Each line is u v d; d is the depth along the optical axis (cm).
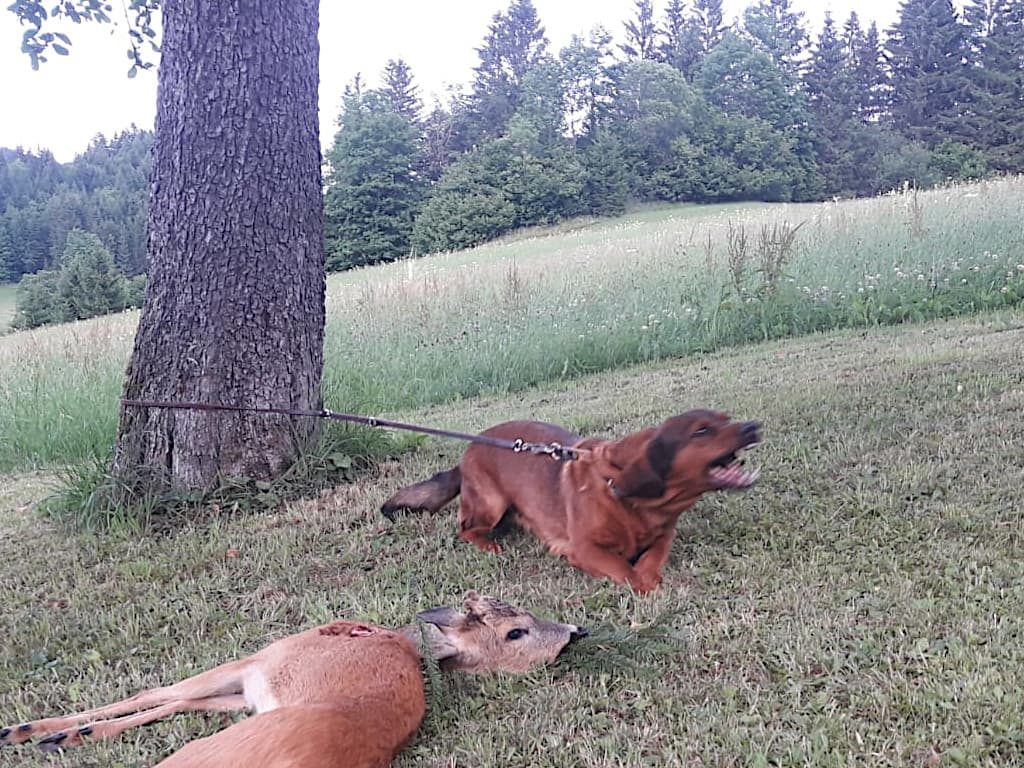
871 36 3356
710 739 132
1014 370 332
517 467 211
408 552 220
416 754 134
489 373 480
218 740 112
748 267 566
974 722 129
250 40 264
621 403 368
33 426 405
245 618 190
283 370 276
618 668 152
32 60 354
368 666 135
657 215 2444
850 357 409
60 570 228
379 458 304
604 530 187
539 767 130
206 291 265
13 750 142
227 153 264
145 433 268
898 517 207
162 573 218
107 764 137
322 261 290
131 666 172
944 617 160
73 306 1802
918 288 524
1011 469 229
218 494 265
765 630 162
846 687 142
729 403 335
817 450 260
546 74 3017
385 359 488
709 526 215
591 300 569
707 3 3869
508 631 157
